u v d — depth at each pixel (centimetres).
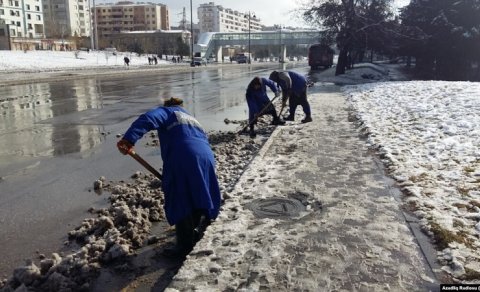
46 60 4956
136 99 1673
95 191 562
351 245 358
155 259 378
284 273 318
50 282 333
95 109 1369
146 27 14062
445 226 383
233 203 460
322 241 367
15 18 10312
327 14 2973
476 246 348
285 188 508
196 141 385
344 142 764
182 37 9738
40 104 1514
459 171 543
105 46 10269
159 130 392
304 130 894
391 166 585
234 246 361
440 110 1004
